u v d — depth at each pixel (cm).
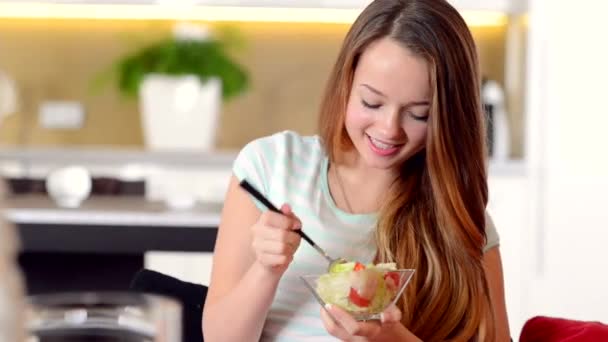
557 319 180
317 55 534
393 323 165
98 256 362
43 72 538
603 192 459
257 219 196
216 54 500
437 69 180
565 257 458
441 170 189
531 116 463
